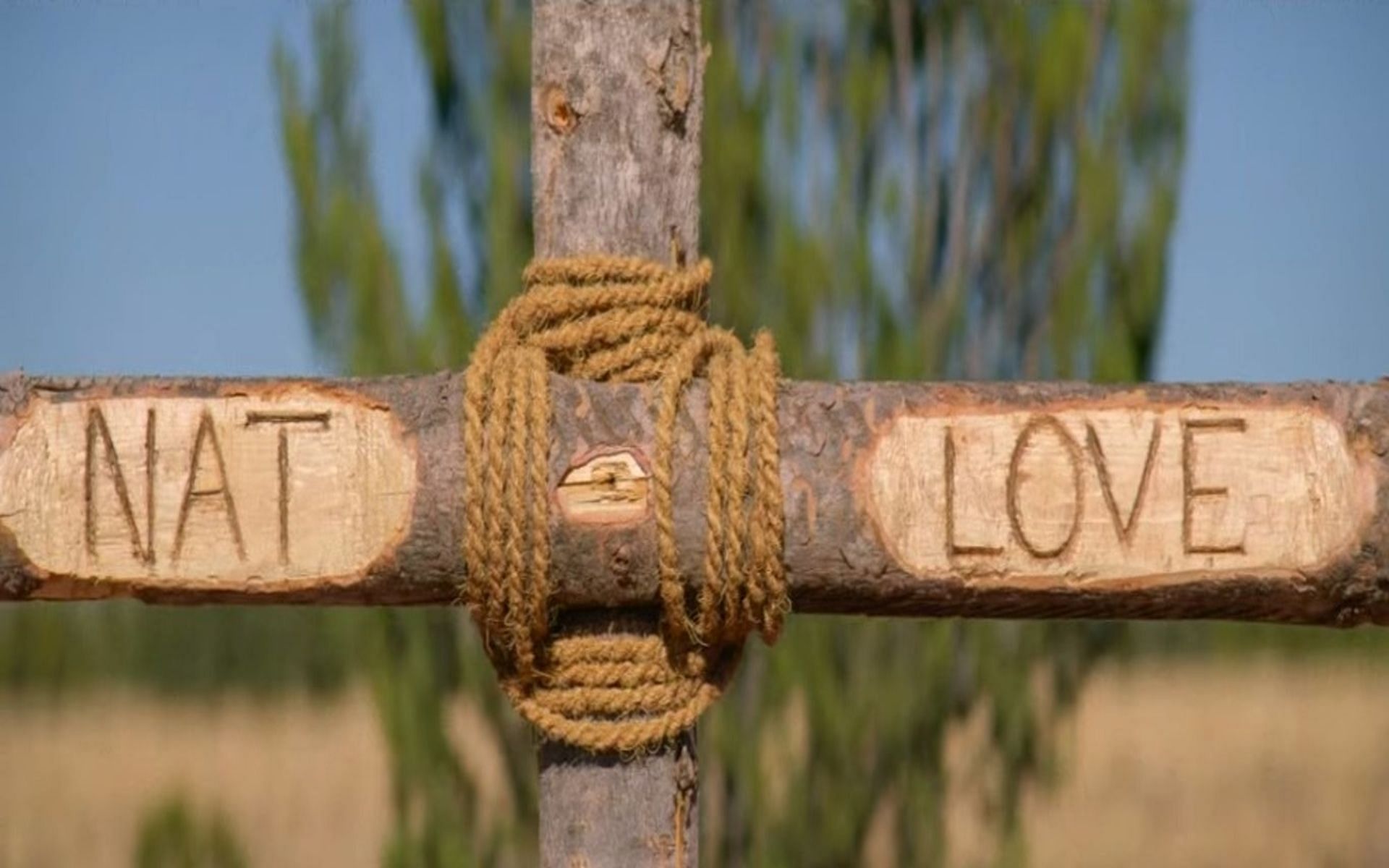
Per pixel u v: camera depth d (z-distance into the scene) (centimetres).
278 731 2122
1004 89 741
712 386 427
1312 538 425
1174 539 425
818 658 739
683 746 450
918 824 741
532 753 760
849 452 427
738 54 738
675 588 424
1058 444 427
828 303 729
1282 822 1636
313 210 739
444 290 737
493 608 427
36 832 1714
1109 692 1966
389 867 752
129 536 428
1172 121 737
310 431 429
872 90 736
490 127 738
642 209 452
